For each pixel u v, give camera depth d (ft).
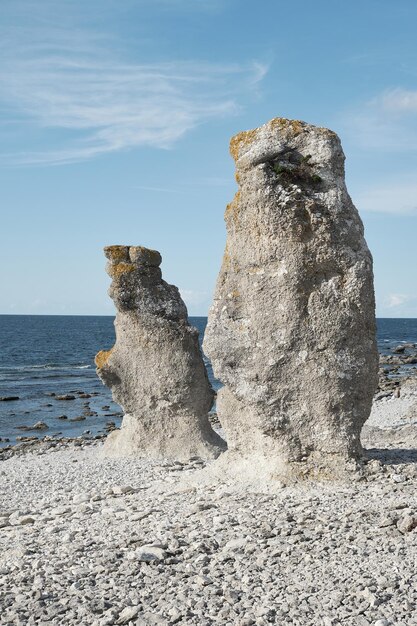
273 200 37.37
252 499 35.27
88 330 477.77
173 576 25.94
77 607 24.04
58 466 57.72
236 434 40.29
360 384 37.42
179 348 56.80
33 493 48.16
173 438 57.26
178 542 29.17
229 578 25.30
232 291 38.86
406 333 456.04
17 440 87.56
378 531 28.40
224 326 38.70
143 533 31.68
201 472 41.32
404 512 29.89
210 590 24.44
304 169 38.19
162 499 38.47
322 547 27.27
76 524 35.65
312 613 22.40
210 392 58.08
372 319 37.91
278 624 21.91
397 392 109.29
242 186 38.58
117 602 24.27
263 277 37.81
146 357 57.06
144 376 57.16
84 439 84.38
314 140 38.29
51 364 211.00
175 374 56.54
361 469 36.83
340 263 37.40
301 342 37.35
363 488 35.27
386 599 22.75
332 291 37.22
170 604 23.70
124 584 25.63
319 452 37.45
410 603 22.33
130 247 57.98
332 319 37.09
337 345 37.17
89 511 38.50
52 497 45.96
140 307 57.00
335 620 21.80
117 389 57.98
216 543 28.84
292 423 37.73
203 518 32.78
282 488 36.65
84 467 55.42
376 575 24.49
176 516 34.09
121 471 52.80
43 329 487.61
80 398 130.31
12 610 24.23
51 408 117.19
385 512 30.50
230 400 40.42
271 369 37.65
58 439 84.74
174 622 22.57
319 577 24.76
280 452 38.04
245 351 38.22
